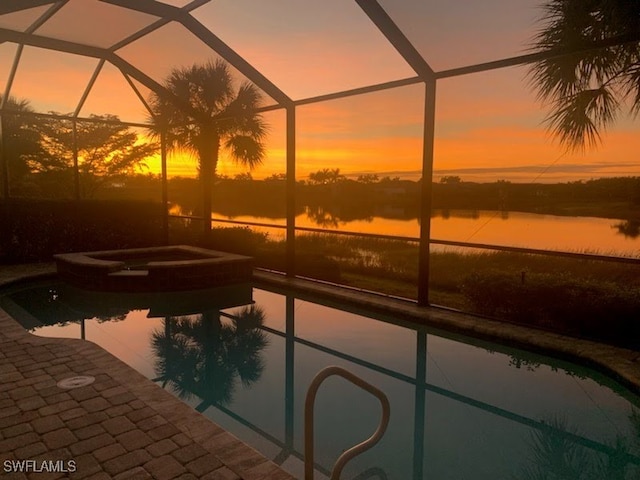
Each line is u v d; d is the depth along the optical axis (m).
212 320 6.15
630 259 4.05
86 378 3.40
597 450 3.00
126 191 14.19
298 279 7.71
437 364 4.50
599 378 3.94
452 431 3.25
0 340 4.24
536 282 5.14
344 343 5.18
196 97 10.40
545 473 2.73
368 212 11.88
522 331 4.75
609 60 4.29
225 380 4.25
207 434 2.62
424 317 5.45
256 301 7.05
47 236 9.29
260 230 11.26
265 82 7.21
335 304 6.68
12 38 6.93
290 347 5.11
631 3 3.76
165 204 10.80
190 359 4.80
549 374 4.22
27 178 12.15
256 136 11.27
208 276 7.55
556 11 4.38
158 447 2.48
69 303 6.90
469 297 5.68
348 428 3.30
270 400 3.81
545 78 4.60
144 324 5.98
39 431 2.64
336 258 10.66
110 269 7.14
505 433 3.21
